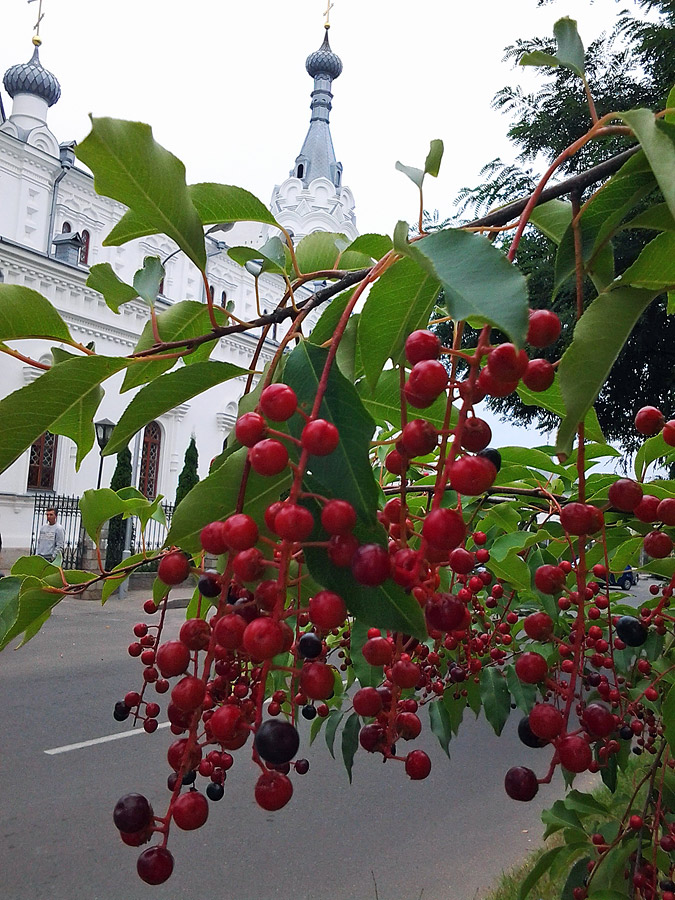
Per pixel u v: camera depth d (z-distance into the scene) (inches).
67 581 60.0
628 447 370.9
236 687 35.8
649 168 36.6
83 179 836.0
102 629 467.5
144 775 225.3
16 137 765.3
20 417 40.4
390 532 36.7
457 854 177.3
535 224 50.3
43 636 442.3
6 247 711.7
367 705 34.4
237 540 28.0
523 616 85.4
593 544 69.0
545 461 76.0
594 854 74.7
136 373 54.6
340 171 1381.6
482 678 78.8
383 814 203.2
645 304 34.3
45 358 724.0
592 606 68.9
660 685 72.5
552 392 53.3
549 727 31.5
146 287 55.7
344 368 42.0
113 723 275.4
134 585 657.6
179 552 36.5
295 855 178.2
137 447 844.6
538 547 69.3
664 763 64.9
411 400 28.6
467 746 261.6
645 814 67.0
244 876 167.9
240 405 43.5
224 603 30.3
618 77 377.4
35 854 174.4
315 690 27.5
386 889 161.3
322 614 27.5
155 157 36.9
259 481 35.1
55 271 758.5
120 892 160.2
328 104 1413.6
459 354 28.1
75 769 228.4
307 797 215.3
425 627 30.0
